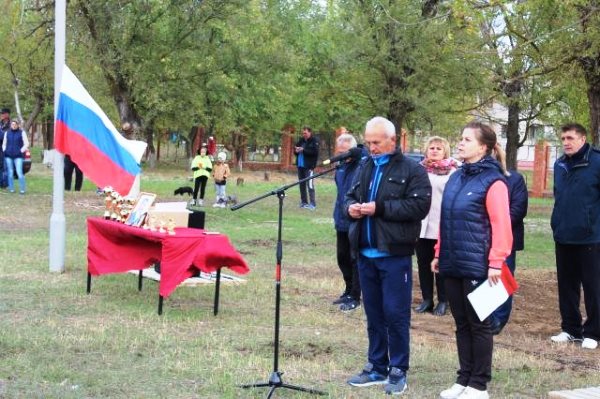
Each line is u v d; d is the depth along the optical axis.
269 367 7.13
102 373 6.76
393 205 6.26
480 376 6.22
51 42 23.72
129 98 23.06
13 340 7.66
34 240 14.59
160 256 9.48
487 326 6.21
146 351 7.52
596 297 8.52
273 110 40.69
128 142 11.34
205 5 22.47
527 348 8.41
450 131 28.23
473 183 6.18
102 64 22.03
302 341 8.16
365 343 8.22
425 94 23.84
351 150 6.73
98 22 21.78
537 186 35.94
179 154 61.09
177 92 23.58
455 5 15.20
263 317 9.28
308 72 39.78
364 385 6.65
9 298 9.67
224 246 9.07
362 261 6.55
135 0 21.81
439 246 6.33
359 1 23.86
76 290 10.24
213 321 8.95
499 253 6.04
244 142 44.88
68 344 7.62
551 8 15.38
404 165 6.38
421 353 7.82
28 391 6.16
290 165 45.59
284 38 37.25
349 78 24.94
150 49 22.53
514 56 17.39
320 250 15.26
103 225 9.74
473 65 22.45
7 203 20.66
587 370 7.53
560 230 8.62
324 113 41.69
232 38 23.97
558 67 15.76
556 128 28.05
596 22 14.52
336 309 10.03
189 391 6.38
